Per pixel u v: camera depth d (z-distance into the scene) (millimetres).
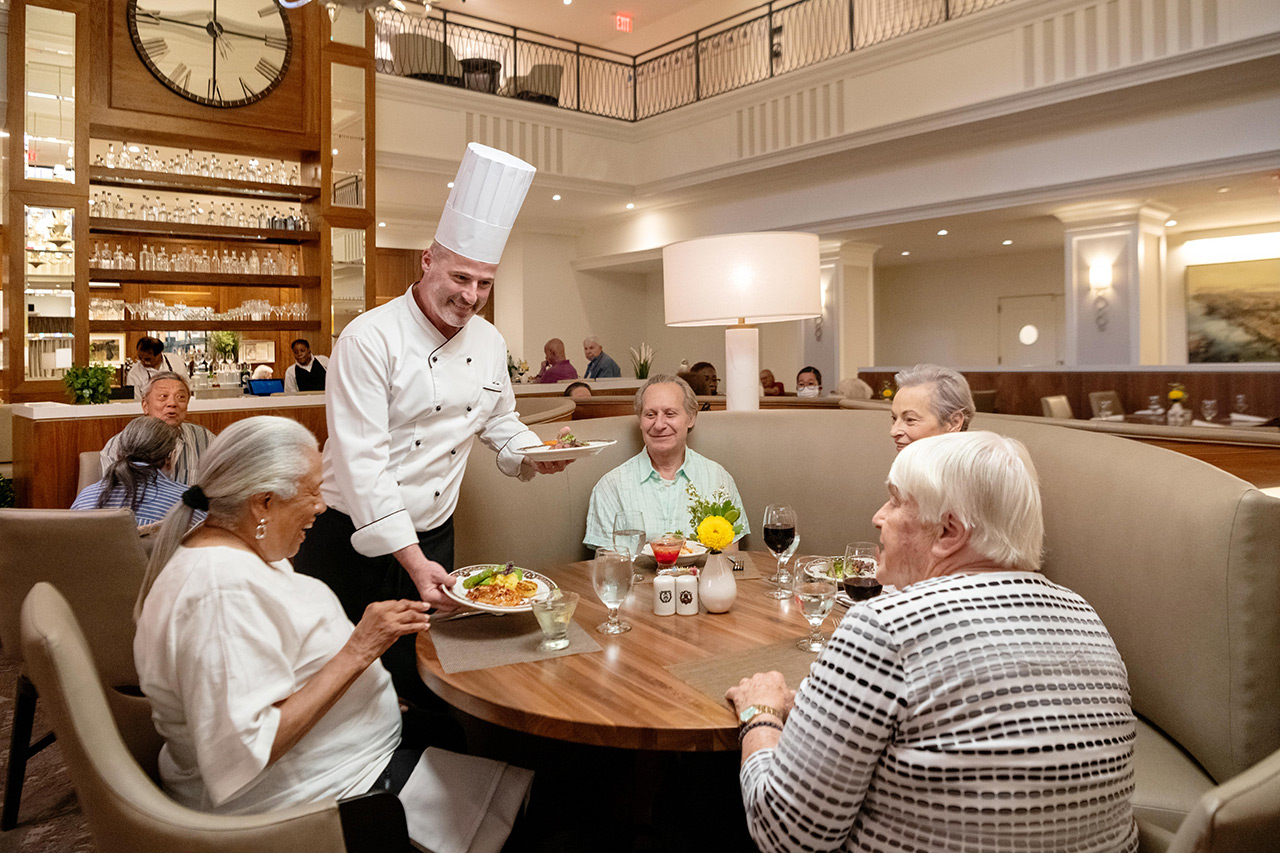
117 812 1126
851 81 9172
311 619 1436
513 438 2508
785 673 1566
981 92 8195
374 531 1998
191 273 7254
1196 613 1562
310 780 1453
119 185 7074
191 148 7480
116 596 2344
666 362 14492
